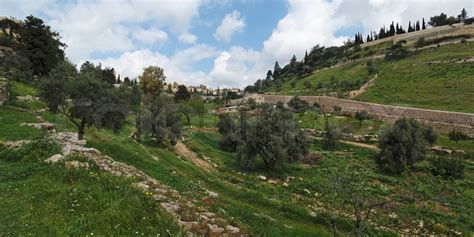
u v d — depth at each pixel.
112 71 113.38
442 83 106.00
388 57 154.50
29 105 45.06
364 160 54.78
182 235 11.34
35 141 22.28
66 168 16.61
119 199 12.67
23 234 10.23
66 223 10.90
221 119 69.56
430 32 171.50
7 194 13.71
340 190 14.98
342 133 72.62
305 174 45.94
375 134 73.25
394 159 48.38
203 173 38.88
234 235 13.88
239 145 51.34
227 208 23.16
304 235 20.73
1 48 82.50
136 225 11.05
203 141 64.31
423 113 85.00
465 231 24.06
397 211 16.48
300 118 93.88
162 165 32.31
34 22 69.19
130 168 22.64
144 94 93.50
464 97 90.38
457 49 136.88
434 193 14.81
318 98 119.31
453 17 180.50
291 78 192.12
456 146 64.25
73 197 12.82
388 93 110.25
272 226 21.30
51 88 35.03
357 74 150.38
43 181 14.95
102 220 11.05
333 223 17.64
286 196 33.47
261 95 150.50
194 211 15.63
